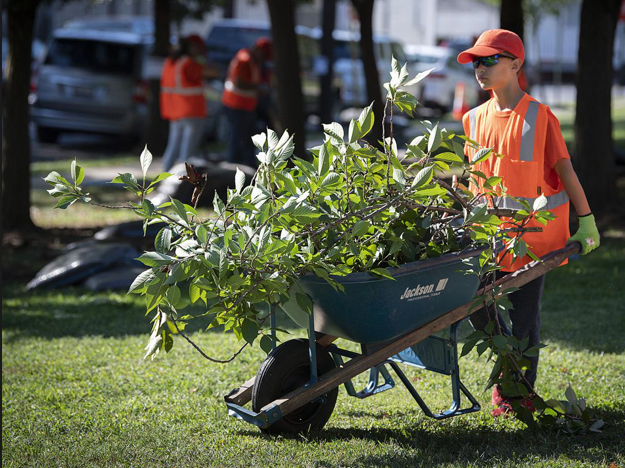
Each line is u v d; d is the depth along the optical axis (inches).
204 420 264.7
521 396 261.9
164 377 312.0
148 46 1080.8
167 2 999.0
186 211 212.1
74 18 2186.3
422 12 2389.3
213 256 198.8
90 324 400.8
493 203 241.1
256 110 863.1
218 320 226.2
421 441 244.2
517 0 628.1
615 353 338.3
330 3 1186.0
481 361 332.5
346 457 227.9
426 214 243.6
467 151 274.1
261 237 204.4
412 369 323.0
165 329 225.3
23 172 639.8
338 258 227.6
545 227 261.7
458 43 1780.3
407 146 223.9
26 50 627.5
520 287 258.4
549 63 2361.0
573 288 459.8
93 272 491.8
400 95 226.5
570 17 2341.3
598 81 674.2
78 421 263.4
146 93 1057.5
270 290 216.4
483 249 240.2
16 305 440.5
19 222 640.4
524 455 227.5
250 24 1347.2
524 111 256.7
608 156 682.8
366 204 230.5
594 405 271.1
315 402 251.0
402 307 231.3
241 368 323.9
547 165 260.2
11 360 338.0
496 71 255.9
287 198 230.7
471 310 242.4
